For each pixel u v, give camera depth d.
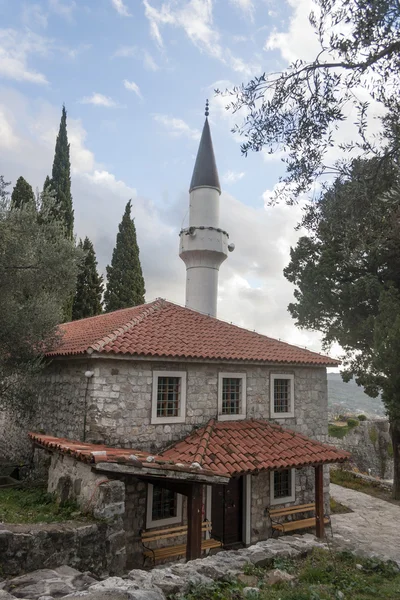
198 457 10.37
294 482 13.88
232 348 13.76
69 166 29.88
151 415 11.59
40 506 9.21
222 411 13.18
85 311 29.36
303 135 6.26
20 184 26.75
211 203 22.06
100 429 10.75
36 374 13.48
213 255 21.27
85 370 11.59
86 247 30.19
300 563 8.12
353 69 5.73
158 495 11.16
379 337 16.94
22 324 12.99
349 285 18.61
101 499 7.94
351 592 6.68
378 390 18.56
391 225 6.45
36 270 13.64
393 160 6.16
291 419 14.72
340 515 16.31
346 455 12.84
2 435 16.86
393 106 5.93
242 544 12.51
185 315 15.68
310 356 15.66
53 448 9.87
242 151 6.46
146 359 11.45
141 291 32.41
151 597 5.17
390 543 13.15
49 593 5.91
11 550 6.66
